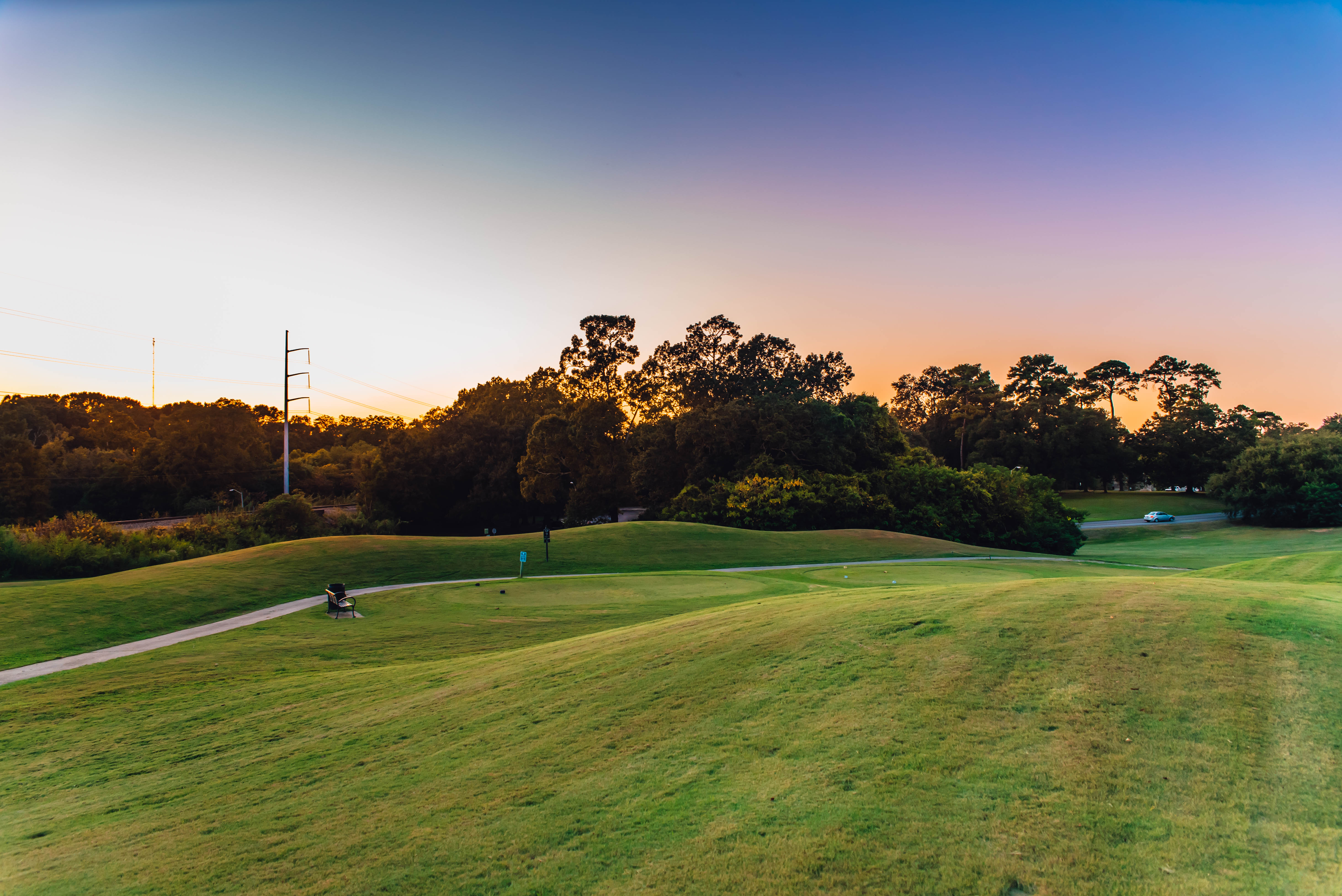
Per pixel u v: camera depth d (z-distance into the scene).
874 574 31.02
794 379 77.56
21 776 9.91
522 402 84.44
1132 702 6.40
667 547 41.16
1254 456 71.50
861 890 4.50
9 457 63.06
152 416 113.69
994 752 5.96
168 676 15.48
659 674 9.50
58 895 6.07
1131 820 4.88
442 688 11.52
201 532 47.69
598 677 10.02
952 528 58.47
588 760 7.17
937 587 14.06
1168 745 5.69
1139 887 4.27
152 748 10.62
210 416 82.19
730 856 5.06
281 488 91.44
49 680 15.69
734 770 6.37
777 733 6.98
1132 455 95.38
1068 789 5.30
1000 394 102.81
